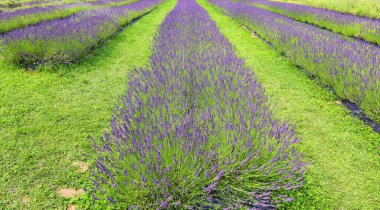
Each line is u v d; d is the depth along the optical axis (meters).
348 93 4.93
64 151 3.53
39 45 6.34
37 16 10.80
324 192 3.05
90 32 7.84
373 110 4.39
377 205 2.94
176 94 3.80
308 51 6.75
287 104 5.13
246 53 8.38
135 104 3.53
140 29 11.26
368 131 4.25
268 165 2.73
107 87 5.49
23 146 3.58
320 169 3.43
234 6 17.28
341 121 4.57
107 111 4.58
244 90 3.97
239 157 2.66
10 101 4.66
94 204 2.72
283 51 8.12
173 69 4.61
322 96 5.44
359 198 3.01
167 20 10.60
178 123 3.04
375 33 9.20
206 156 2.65
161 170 2.43
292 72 6.78
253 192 2.44
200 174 2.60
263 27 10.45
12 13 11.47
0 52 6.24
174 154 2.66
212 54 5.56
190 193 2.50
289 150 3.12
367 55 6.15
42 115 4.33
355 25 10.42
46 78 5.66
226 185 2.62
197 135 2.80
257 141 2.83
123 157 2.60
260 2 20.80
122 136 2.92
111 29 9.51
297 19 13.92
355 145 3.94
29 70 6.01
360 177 3.33
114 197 2.60
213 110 3.37
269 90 5.73
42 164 3.28
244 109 3.44
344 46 6.98
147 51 8.13
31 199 2.79
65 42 6.68
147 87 3.99
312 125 4.44
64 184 3.01
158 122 3.08
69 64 6.41
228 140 2.78
